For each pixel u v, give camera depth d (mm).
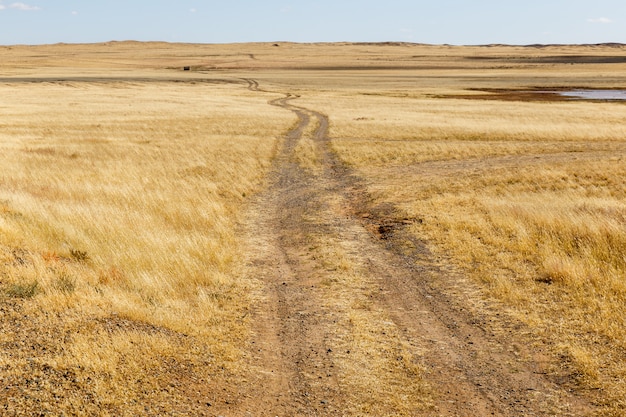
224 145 38250
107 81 128875
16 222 13508
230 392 7688
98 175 25859
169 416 6824
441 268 13992
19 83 116500
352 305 11578
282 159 34750
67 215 15664
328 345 9562
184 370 8086
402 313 11195
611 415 7453
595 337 9719
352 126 49531
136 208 18922
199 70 198375
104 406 6848
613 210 17969
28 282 9984
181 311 10352
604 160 31562
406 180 27625
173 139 41000
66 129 46188
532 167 30078
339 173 30500
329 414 7332
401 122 51844
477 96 93375
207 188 24375
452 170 30203
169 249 13883
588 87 112062
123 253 12969
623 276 12070
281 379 8250
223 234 16891
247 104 74750
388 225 18812
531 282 12562
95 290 10445
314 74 175000
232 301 11516
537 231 16156
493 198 22359
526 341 9781
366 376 8477
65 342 8188
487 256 14570
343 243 16578
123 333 8719
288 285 12844
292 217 20484
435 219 18781
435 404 7750
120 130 46094
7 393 6773
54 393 6918
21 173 24359
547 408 7672
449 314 11117
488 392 8117
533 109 63906
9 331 8273
